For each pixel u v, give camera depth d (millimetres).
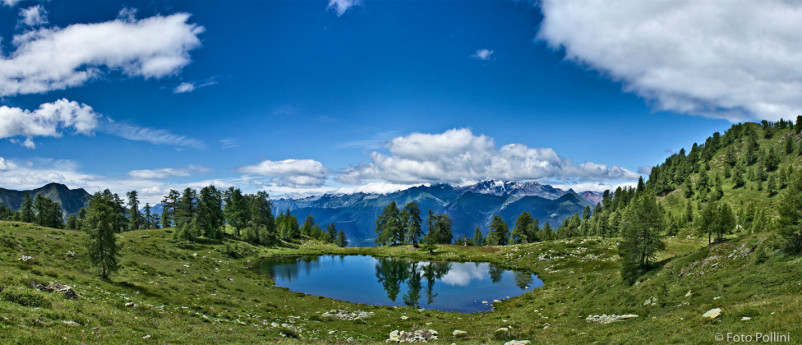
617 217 161125
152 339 19688
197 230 100000
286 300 51938
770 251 33344
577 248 91438
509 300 57438
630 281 45562
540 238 165375
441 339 31812
